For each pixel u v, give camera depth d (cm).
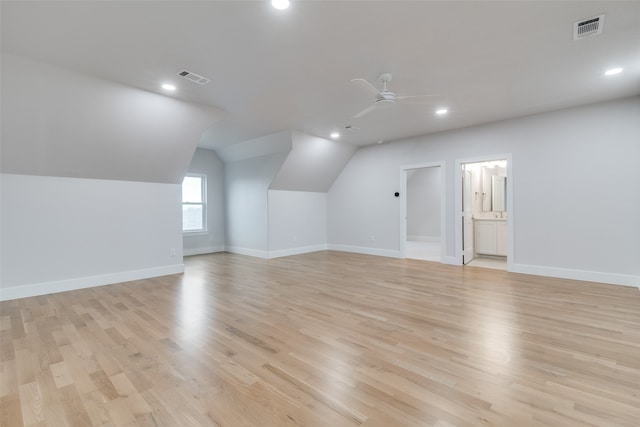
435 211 972
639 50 290
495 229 655
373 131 592
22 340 263
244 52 291
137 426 160
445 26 251
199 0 216
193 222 741
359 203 744
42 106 341
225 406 176
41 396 186
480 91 390
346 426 159
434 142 606
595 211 441
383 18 240
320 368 217
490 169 711
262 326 293
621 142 420
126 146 429
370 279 477
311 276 500
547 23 247
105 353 240
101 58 302
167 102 408
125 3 218
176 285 448
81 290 423
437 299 372
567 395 184
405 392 188
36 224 400
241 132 596
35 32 255
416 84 367
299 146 620
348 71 333
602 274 437
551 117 471
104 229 455
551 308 335
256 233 706
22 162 379
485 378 202
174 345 253
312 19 240
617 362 221
